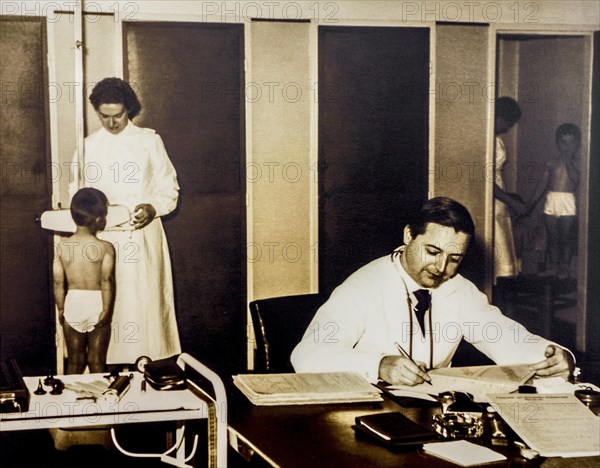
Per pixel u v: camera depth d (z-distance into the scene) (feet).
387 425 6.45
